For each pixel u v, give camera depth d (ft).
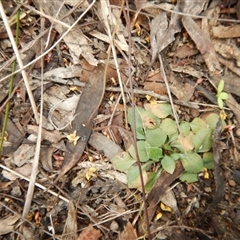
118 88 0.75
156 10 0.80
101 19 0.77
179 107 0.77
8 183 0.70
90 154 0.73
